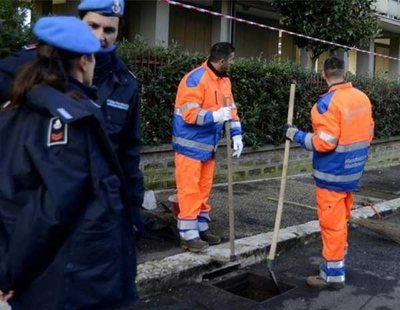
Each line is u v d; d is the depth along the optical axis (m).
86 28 2.33
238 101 8.26
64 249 2.15
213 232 5.77
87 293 2.17
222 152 8.29
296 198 7.74
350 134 4.47
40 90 2.21
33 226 2.08
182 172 5.07
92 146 2.20
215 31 12.92
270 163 9.18
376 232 6.31
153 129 7.17
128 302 2.40
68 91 2.26
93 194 2.20
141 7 11.37
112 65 2.91
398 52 19.09
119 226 2.29
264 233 5.79
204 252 5.02
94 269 2.18
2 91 2.70
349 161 4.52
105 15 2.83
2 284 2.21
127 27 11.59
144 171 7.15
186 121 4.98
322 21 10.26
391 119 12.02
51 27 2.24
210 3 13.08
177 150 5.11
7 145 2.24
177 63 7.18
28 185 2.17
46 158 2.14
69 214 2.12
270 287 4.84
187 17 13.13
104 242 2.19
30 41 5.05
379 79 11.59
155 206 6.06
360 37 10.45
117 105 2.87
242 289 4.96
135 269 2.46
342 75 4.56
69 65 2.31
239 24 14.80
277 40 16.08
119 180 2.31
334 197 4.60
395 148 12.52
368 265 5.37
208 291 4.56
